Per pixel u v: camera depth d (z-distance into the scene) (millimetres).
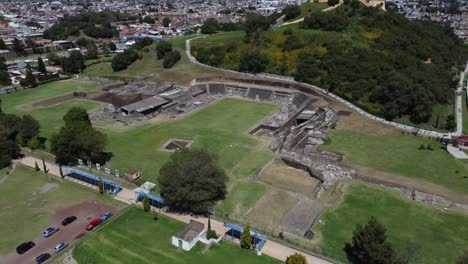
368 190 82000
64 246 65062
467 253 54312
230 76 165250
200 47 195375
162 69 186750
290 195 80625
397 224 70188
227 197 80062
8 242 66688
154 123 124750
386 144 106125
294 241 65938
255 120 125125
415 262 59875
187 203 72500
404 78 127250
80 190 83625
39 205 77938
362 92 133000
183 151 78062
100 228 69312
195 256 61906
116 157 99312
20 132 106750
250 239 62938
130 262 60625
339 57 152500
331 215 73500
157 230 68938
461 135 112875
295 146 105000
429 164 94062
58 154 93562
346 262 60031
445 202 76375
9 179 89062
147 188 83625
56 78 189625
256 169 91625
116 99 148375
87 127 96562
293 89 147625
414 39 180000
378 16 190500
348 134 113312
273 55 170125
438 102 139500
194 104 142625
